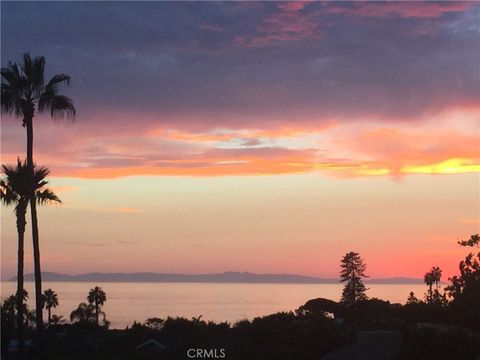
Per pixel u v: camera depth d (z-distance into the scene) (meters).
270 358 37.53
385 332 34.69
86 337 44.31
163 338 47.91
